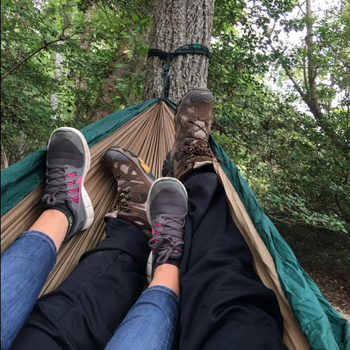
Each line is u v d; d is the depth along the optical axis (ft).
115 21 7.33
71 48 8.26
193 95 4.57
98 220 4.28
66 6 7.25
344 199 15.65
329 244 17.76
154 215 3.69
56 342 2.55
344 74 20.79
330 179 15.29
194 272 2.89
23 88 6.51
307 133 15.02
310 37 22.70
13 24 5.06
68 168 3.55
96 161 4.42
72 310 2.78
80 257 3.59
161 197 3.73
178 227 3.56
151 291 3.02
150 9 9.91
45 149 3.60
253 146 13.14
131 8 9.75
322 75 23.58
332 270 16.71
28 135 6.83
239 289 2.69
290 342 2.84
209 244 3.14
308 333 2.67
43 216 3.21
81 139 3.81
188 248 3.26
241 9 12.17
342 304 13.84
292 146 14.30
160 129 5.38
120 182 4.35
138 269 3.66
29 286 2.55
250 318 2.52
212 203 3.73
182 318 2.65
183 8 6.39
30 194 3.27
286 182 14.02
